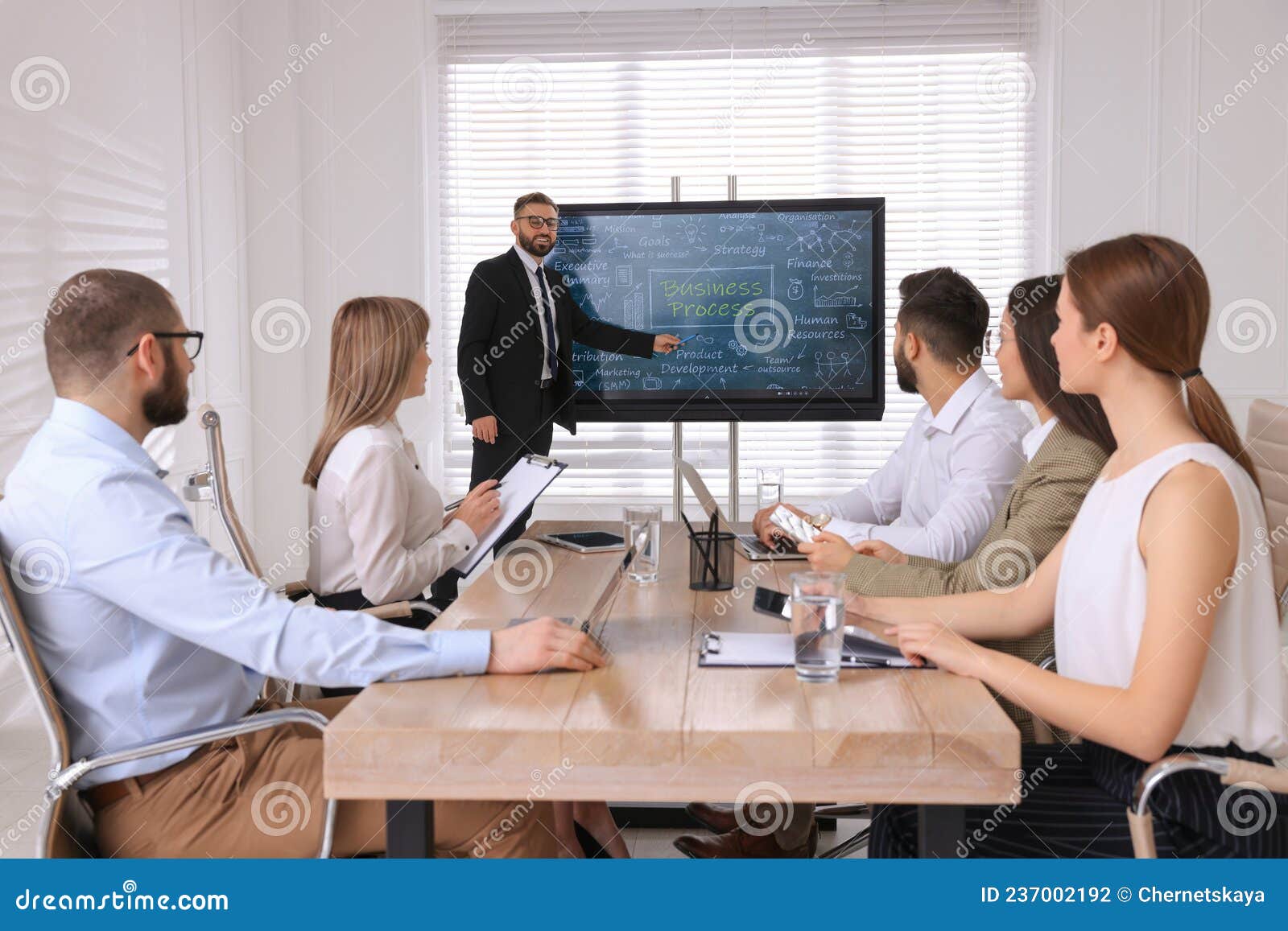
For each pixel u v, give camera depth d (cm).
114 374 160
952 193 521
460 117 521
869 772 128
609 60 519
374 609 218
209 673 165
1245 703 142
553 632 155
